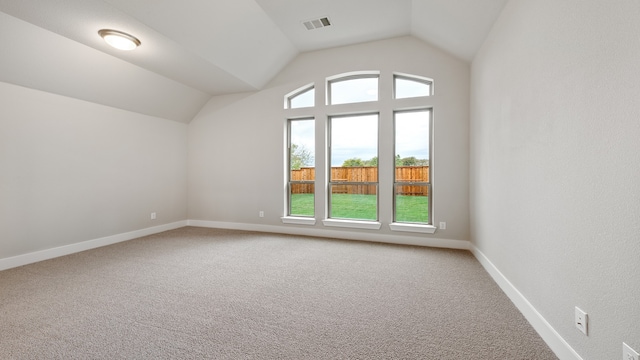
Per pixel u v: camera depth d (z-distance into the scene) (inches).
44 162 126.3
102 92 144.2
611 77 44.8
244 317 74.7
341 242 157.9
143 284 96.8
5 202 113.7
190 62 139.8
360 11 132.0
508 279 89.0
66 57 118.6
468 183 144.0
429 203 155.9
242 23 129.9
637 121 39.9
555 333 60.1
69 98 135.3
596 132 48.2
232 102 194.1
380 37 156.3
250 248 145.1
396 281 100.6
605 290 46.1
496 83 99.7
